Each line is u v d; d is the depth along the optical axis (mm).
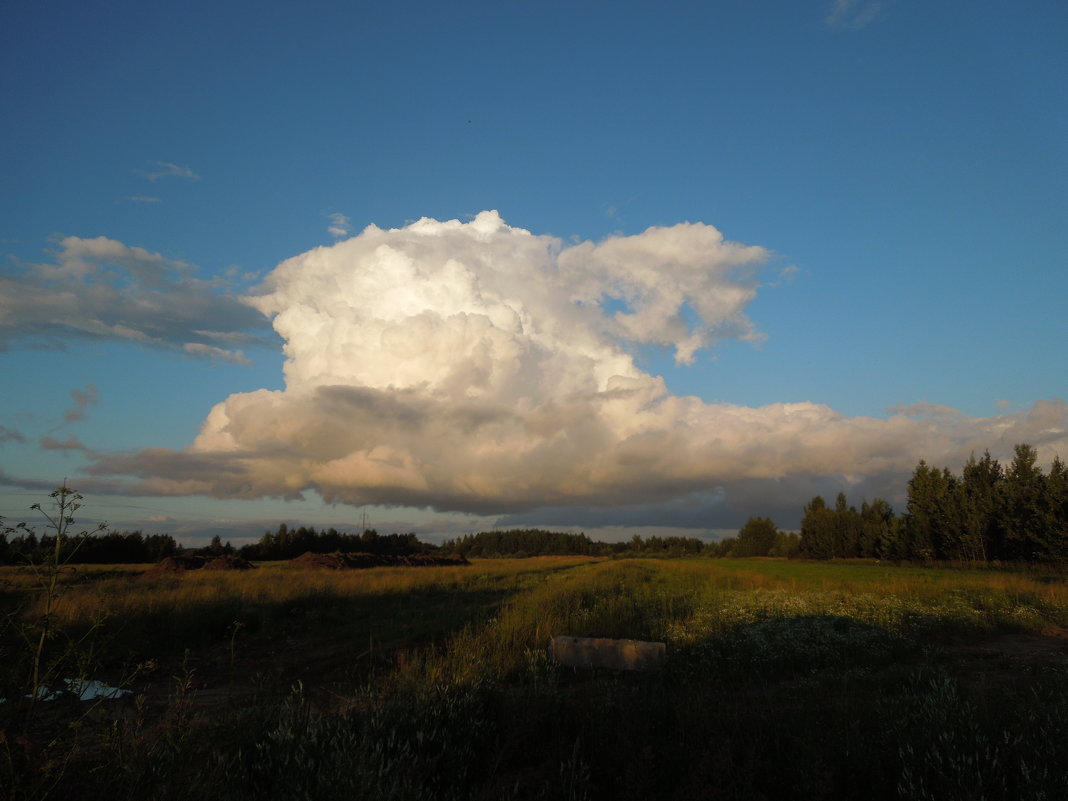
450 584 27719
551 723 6539
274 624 16469
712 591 22719
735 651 11422
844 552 88438
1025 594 20312
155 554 61938
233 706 7270
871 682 8805
